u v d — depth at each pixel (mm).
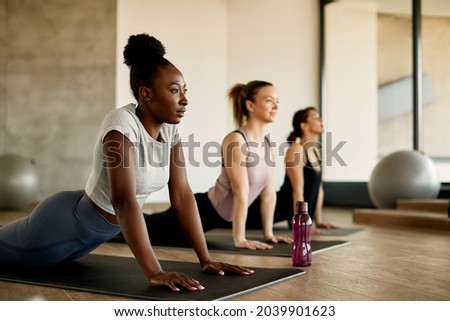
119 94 9883
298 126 4688
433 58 7832
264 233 4117
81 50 9734
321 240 4332
